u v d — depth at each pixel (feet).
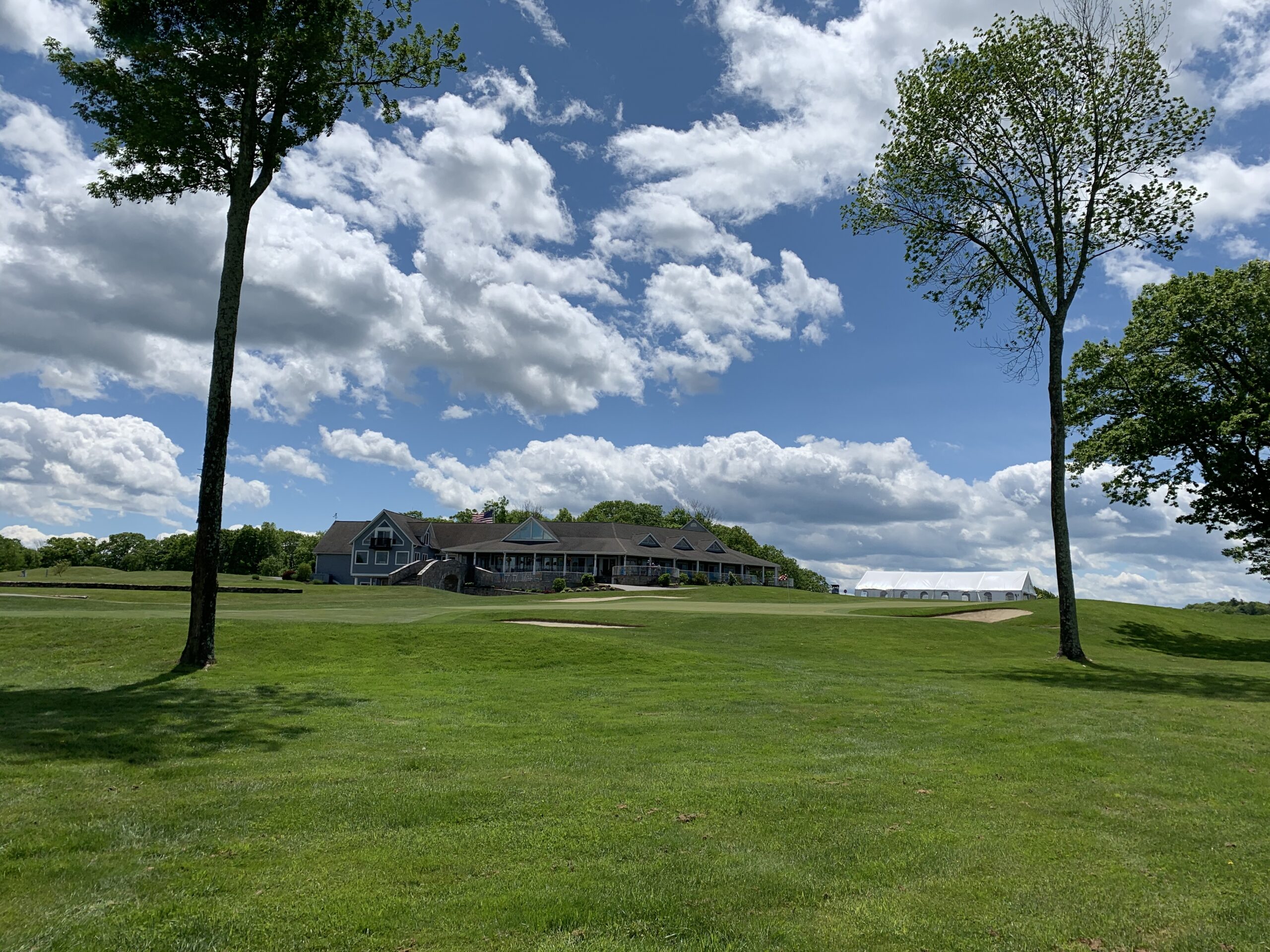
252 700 44.01
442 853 20.53
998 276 87.51
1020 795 27.12
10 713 37.73
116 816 22.81
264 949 15.37
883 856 20.95
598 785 27.20
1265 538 125.80
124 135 57.36
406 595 170.50
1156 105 77.05
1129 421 121.60
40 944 15.23
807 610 123.03
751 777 28.63
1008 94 78.38
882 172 83.87
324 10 57.98
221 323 57.62
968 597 297.94
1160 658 90.12
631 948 15.67
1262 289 112.88
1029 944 16.26
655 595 179.93
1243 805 26.30
